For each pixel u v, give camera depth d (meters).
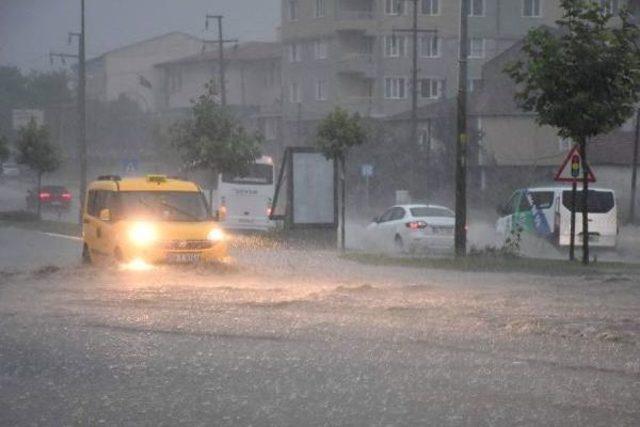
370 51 104.19
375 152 78.88
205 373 12.36
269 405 10.66
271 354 13.50
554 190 37.91
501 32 105.69
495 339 14.52
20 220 65.19
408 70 104.25
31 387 11.77
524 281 24.25
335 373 12.21
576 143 30.33
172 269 25.47
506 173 80.19
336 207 42.03
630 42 29.05
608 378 11.79
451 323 16.09
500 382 11.59
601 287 22.42
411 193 74.56
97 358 13.44
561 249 37.66
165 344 14.38
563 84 28.75
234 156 51.66
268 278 24.61
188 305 18.52
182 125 52.94
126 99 139.75
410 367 12.50
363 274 26.64
